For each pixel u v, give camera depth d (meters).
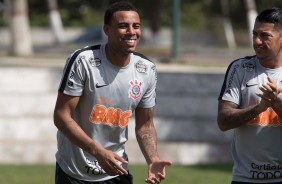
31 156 31.73
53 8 90.81
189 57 58.72
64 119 13.75
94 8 123.50
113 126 14.17
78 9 123.06
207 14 123.38
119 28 13.50
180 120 33.97
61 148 14.52
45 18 120.00
